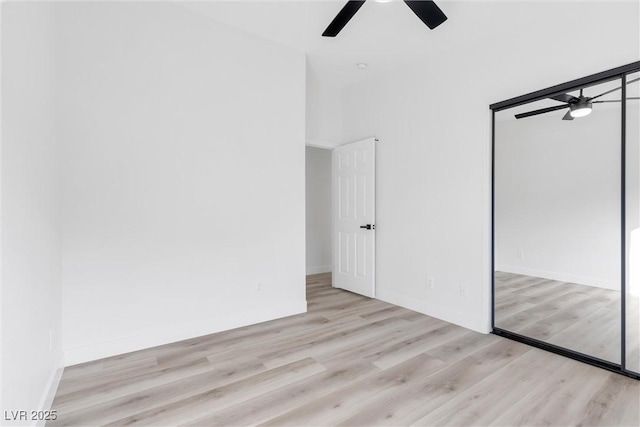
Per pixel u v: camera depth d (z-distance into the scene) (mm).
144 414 1626
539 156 2967
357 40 2951
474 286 2854
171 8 2500
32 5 1559
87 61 2168
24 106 1422
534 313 2994
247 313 2920
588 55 2264
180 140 2547
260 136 2982
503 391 1859
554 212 2951
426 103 3271
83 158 2160
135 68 2350
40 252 1633
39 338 1612
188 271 2604
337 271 4355
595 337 2555
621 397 1802
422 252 3299
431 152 3217
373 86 3869
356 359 2256
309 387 1891
